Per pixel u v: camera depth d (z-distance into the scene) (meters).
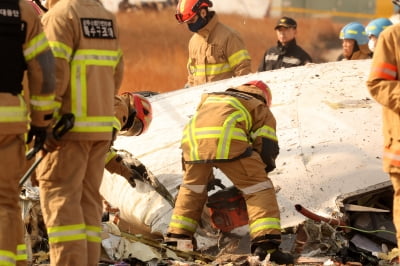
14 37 13.20
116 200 20.00
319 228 17.50
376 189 18.47
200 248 18.05
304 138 19.83
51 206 14.37
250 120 17.22
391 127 14.73
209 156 16.97
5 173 13.23
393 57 14.62
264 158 17.14
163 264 16.56
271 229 16.72
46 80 13.45
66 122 14.21
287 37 29.09
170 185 19.56
